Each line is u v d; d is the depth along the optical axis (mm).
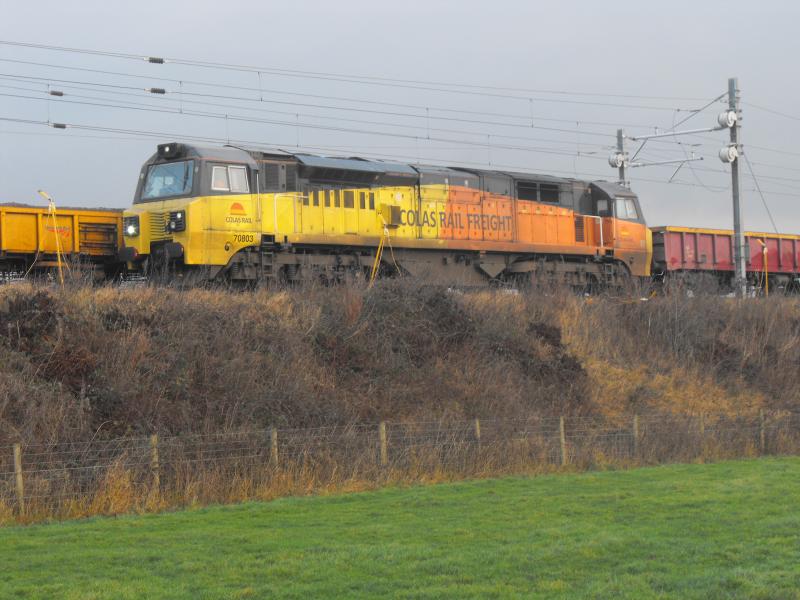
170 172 30250
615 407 29734
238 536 14742
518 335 30578
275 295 26906
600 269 42250
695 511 17094
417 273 34625
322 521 16156
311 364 25031
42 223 31172
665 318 35750
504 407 26453
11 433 18562
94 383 20828
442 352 28219
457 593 11578
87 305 23141
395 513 16938
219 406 21672
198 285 29188
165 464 18828
